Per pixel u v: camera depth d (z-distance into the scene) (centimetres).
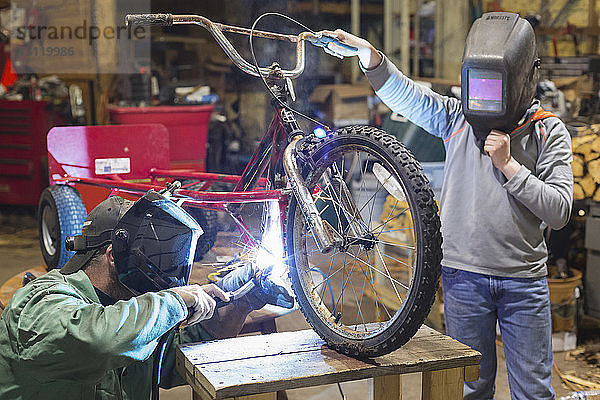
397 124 433
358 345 171
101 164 325
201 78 694
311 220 168
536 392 228
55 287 163
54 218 295
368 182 401
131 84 541
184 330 201
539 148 221
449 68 622
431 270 158
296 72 203
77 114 667
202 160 473
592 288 419
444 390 177
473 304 230
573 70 443
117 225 169
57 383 162
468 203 230
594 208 410
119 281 170
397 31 692
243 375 161
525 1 514
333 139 180
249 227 234
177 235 169
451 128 237
